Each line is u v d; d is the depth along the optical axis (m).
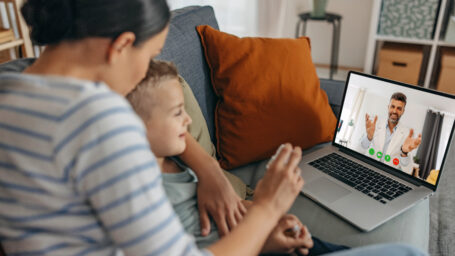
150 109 0.86
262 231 0.67
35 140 0.49
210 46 1.33
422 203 1.14
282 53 1.34
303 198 1.14
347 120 1.35
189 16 1.36
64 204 0.52
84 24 0.54
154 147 0.89
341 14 3.23
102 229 0.55
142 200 0.50
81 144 0.48
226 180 0.92
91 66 0.58
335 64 3.38
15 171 0.51
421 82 2.98
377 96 1.27
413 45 2.87
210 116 1.34
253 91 1.28
